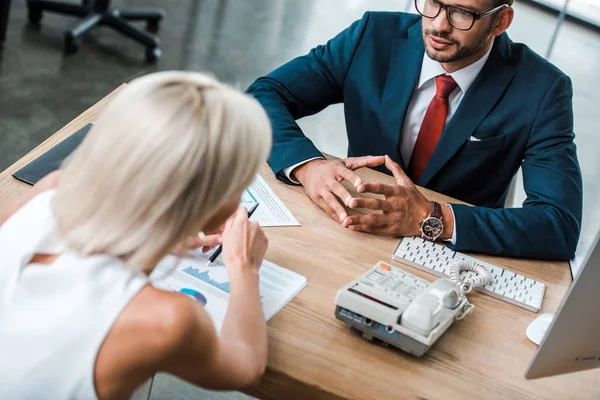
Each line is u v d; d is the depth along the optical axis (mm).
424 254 1614
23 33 3756
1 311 1009
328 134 3670
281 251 1526
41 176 1562
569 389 1346
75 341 980
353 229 1650
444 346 1373
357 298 1317
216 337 1072
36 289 1000
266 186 1731
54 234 1040
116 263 1001
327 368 1270
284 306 1379
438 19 1775
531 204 1812
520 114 1913
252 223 1338
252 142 998
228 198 1012
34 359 983
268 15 4590
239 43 4180
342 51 2059
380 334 1317
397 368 1305
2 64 3447
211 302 1335
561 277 1664
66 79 3477
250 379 1146
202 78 1023
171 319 984
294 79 2041
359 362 1299
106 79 3564
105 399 1022
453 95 1949
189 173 948
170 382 2094
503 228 1678
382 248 1621
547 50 5113
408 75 1985
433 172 1978
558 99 1905
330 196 1667
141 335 985
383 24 2039
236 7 4590
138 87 975
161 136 937
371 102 2023
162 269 1381
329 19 4723
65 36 3666
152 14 4066
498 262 1659
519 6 5629
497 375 1339
